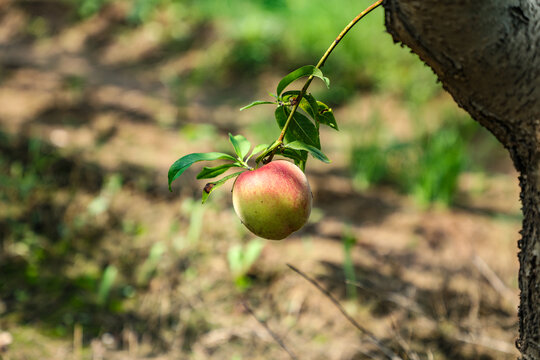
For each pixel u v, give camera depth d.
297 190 1.17
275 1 7.00
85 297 3.17
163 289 3.26
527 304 1.40
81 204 3.82
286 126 1.18
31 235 3.58
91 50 7.28
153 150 4.57
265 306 3.14
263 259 3.38
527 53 1.20
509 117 1.28
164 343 2.92
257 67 6.59
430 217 3.92
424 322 2.97
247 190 1.17
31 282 3.23
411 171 4.43
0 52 7.01
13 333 2.86
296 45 6.67
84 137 4.63
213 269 3.35
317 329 2.98
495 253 3.51
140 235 3.61
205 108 5.72
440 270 3.35
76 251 3.51
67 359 2.74
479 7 1.14
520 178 1.41
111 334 2.95
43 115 5.00
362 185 4.36
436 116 5.41
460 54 1.20
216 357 2.84
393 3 1.20
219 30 7.14
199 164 4.34
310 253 3.44
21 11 7.98
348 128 5.37
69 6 8.06
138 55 7.06
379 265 3.39
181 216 3.74
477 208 4.09
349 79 6.14
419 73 5.96
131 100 5.59
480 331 2.92
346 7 6.75
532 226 1.36
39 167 4.06
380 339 2.87
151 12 7.62
